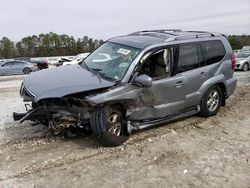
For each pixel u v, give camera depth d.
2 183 4.31
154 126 6.63
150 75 5.97
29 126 6.74
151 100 5.95
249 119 7.22
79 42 95.62
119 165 4.84
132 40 6.50
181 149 5.45
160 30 7.67
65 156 5.16
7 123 7.06
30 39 92.12
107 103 5.32
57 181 4.36
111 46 6.57
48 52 93.00
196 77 6.75
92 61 6.47
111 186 4.21
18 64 26.23
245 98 9.41
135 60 5.77
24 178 4.45
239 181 4.35
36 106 5.63
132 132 6.23
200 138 6.00
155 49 6.08
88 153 5.28
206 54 7.10
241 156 5.15
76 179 4.41
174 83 6.28
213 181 4.34
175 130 6.44
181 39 6.69
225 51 7.58
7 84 16.38
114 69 5.86
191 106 6.85
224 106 8.17
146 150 5.41
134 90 5.63
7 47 87.94
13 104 9.54
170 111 6.35
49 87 5.32
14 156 5.17
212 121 7.05
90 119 5.41
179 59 6.47
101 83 5.36
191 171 4.63
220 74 7.36
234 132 6.34
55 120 5.42
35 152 5.33
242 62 19.95
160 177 4.45
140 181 4.34
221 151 5.36
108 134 5.40
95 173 4.58
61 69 6.37
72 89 5.12
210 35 7.45
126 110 5.68
